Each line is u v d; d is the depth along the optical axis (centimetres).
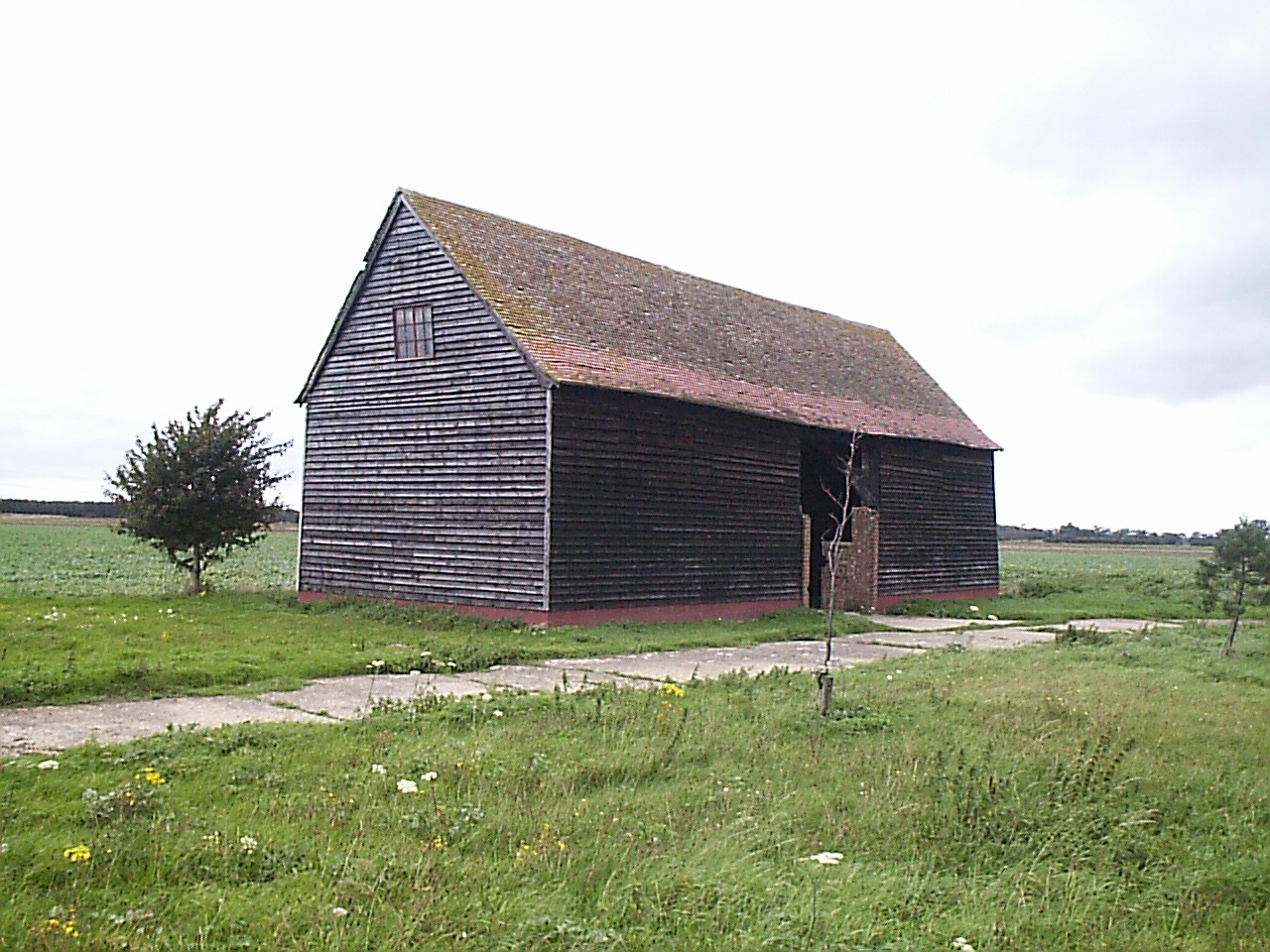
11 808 759
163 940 555
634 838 744
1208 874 726
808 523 2812
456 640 1894
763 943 586
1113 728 1149
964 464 3481
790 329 3328
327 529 2520
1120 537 12562
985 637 2420
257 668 1471
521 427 2175
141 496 2631
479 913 606
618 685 1470
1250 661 1889
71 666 1340
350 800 807
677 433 2411
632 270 2908
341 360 2519
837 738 1098
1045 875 719
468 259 2347
